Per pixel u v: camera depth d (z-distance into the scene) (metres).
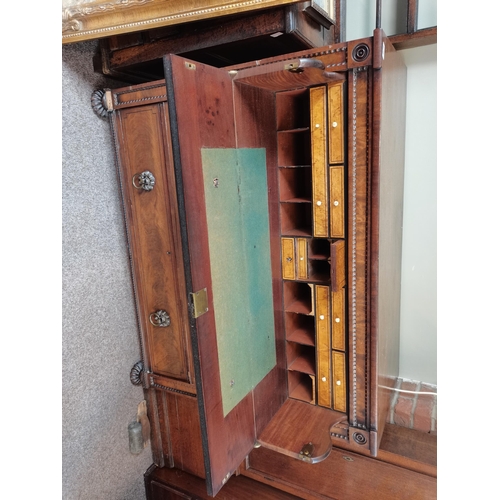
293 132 1.15
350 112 0.89
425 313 1.39
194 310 0.77
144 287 1.11
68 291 1.01
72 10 0.89
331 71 0.88
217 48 1.01
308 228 1.18
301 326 1.28
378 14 1.02
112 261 1.13
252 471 1.27
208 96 0.80
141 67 1.08
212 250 0.83
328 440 1.01
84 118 1.02
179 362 1.12
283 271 1.15
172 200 1.00
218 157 0.84
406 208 1.35
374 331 0.97
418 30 1.16
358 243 0.95
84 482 1.09
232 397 0.91
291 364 1.22
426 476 1.05
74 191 1.00
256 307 1.02
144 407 1.27
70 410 1.04
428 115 1.27
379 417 1.07
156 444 1.30
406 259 1.39
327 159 0.97
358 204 0.93
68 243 1.00
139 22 0.88
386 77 0.90
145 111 0.98
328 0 1.15
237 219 0.92
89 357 1.08
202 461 1.23
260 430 1.06
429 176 1.30
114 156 1.09
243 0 0.82
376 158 0.87
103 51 1.04
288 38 0.95
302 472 1.20
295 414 1.13
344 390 1.10
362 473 1.12
